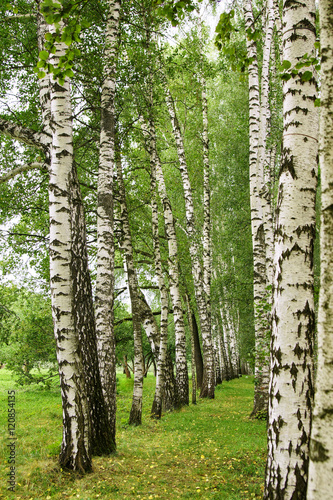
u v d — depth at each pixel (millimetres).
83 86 8508
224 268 21047
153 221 10000
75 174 6344
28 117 9008
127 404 13750
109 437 6191
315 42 3607
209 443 7234
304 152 3379
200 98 14320
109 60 7172
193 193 18219
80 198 6352
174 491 4633
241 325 22078
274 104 10266
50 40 3105
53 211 4977
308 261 3264
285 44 3639
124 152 9508
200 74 12219
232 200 17359
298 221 3301
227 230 17672
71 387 4914
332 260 1832
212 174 19047
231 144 17547
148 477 5141
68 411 4918
